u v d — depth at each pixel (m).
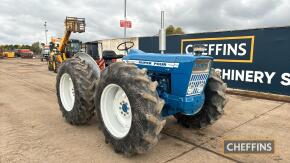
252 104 5.10
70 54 11.62
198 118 3.32
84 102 3.24
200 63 2.72
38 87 6.96
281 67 5.79
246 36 6.31
